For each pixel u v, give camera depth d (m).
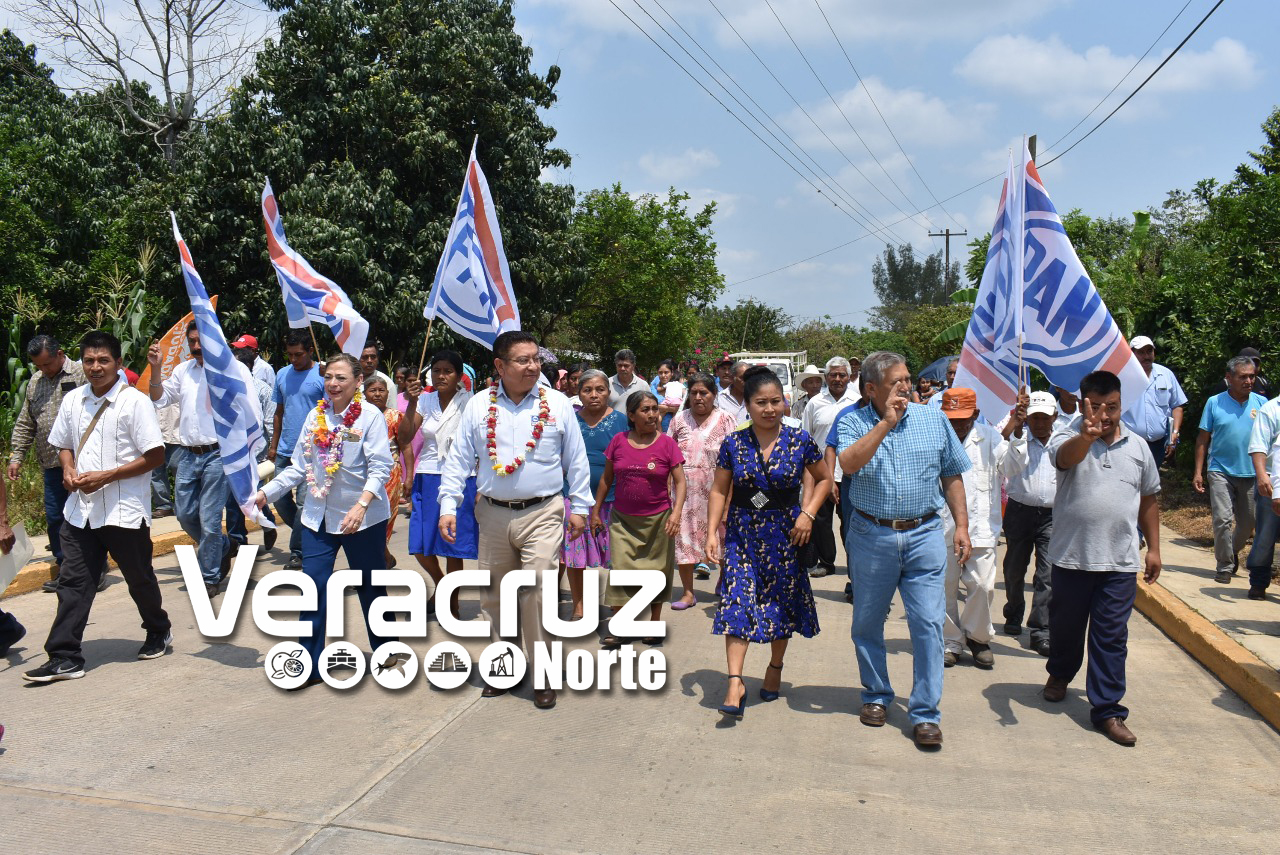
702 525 7.58
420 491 6.80
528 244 18.86
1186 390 12.92
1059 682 5.46
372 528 5.63
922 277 77.56
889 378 4.76
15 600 7.55
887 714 5.25
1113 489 5.03
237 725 4.91
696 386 7.61
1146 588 7.77
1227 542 7.98
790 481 5.16
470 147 18.31
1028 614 7.70
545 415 5.27
